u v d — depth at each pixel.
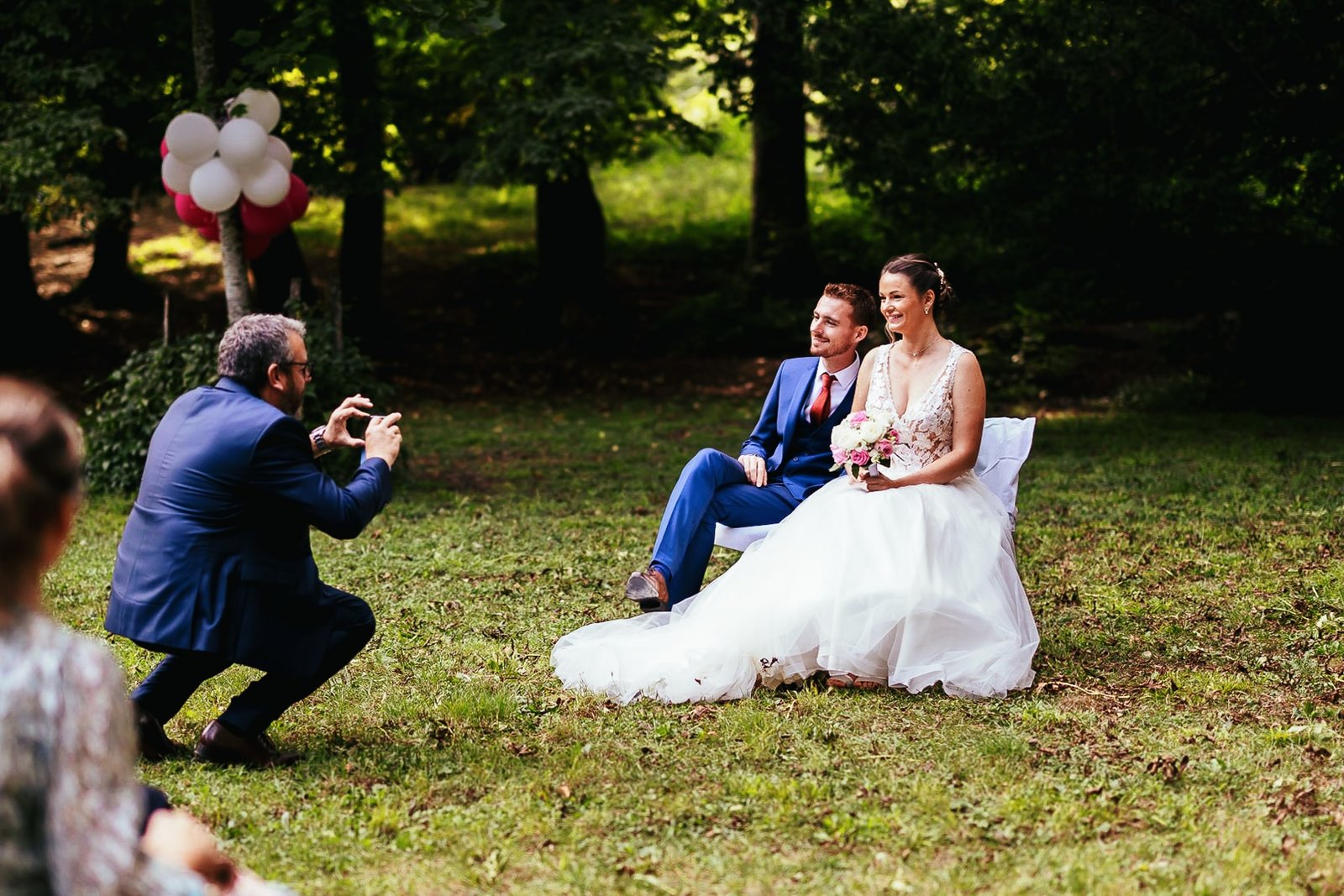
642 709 4.36
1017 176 12.81
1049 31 11.80
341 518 3.60
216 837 3.29
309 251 22.28
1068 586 6.05
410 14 8.11
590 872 3.09
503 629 5.44
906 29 12.27
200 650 3.57
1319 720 4.14
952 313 17.31
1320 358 13.18
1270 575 6.09
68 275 19.88
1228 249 12.81
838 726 4.16
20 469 1.75
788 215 18.31
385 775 3.73
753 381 15.93
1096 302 16.47
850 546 4.65
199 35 8.70
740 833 3.31
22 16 10.41
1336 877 3.01
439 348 17.56
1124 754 3.83
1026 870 3.06
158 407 8.79
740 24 15.25
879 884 3.00
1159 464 9.72
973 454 4.85
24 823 1.71
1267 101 11.40
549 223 18.12
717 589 4.80
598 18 13.42
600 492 9.23
